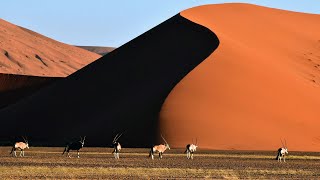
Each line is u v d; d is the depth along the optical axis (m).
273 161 133.50
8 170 91.25
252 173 96.44
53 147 187.00
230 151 174.62
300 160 141.88
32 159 122.56
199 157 144.62
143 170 96.31
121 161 121.50
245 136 189.25
